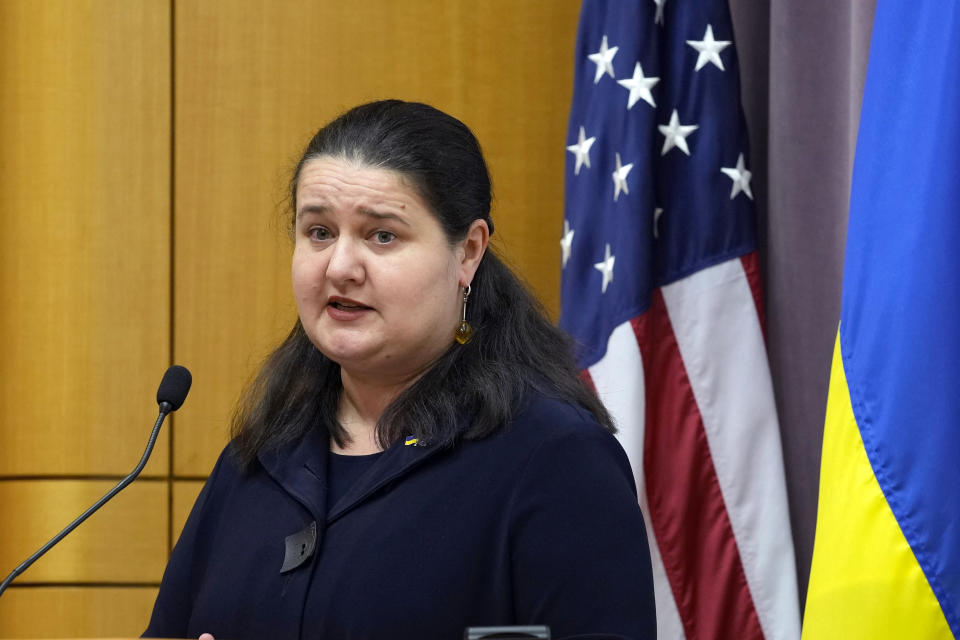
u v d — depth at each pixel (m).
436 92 10.70
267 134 10.64
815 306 9.13
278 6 10.70
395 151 5.37
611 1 9.20
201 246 10.60
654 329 8.86
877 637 6.27
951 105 6.29
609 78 9.09
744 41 9.77
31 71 10.57
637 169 8.81
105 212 10.57
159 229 10.59
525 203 10.64
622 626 4.87
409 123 5.48
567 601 4.91
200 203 10.61
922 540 6.20
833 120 9.13
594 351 8.86
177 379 5.75
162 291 10.56
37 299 10.53
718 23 9.06
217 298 10.59
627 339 8.68
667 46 9.07
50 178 10.55
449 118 5.66
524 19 10.74
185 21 10.66
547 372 5.63
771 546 8.66
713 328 8.84
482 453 5.25
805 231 9.16
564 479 5.11
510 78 10.71
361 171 5.33
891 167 6.61
